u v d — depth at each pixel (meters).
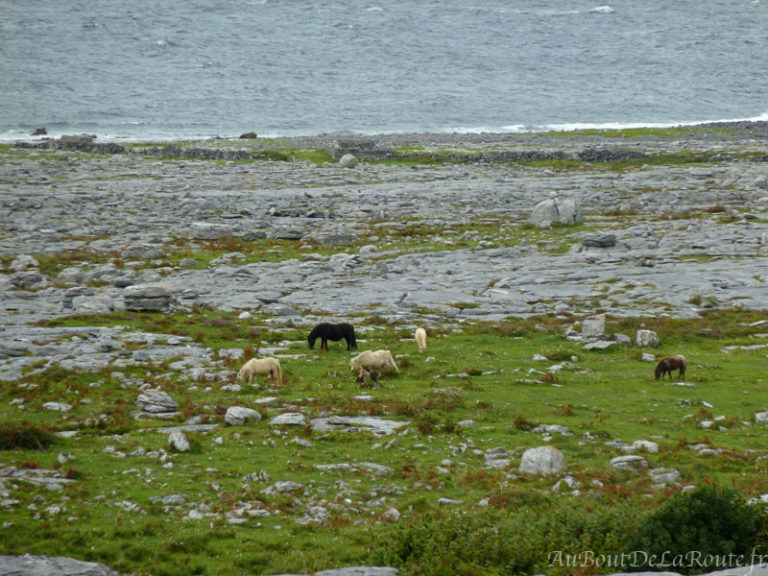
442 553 66.12
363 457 97.94
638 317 192.88
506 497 82.50
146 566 68.06
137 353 144.38
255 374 132.12
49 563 62.88
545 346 169.88
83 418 110.00
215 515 78.44
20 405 115.50
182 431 101.19
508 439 105.88
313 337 158.75
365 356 138.25
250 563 68.88
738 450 102.06
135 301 184.50
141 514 78.50
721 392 133.75
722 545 64.06
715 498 67.38
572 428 110.75
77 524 75.06
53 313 178.25
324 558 69.44
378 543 71.62
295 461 94.81
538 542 68.31
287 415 110.25
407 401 120.75
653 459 97.62
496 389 133.50
